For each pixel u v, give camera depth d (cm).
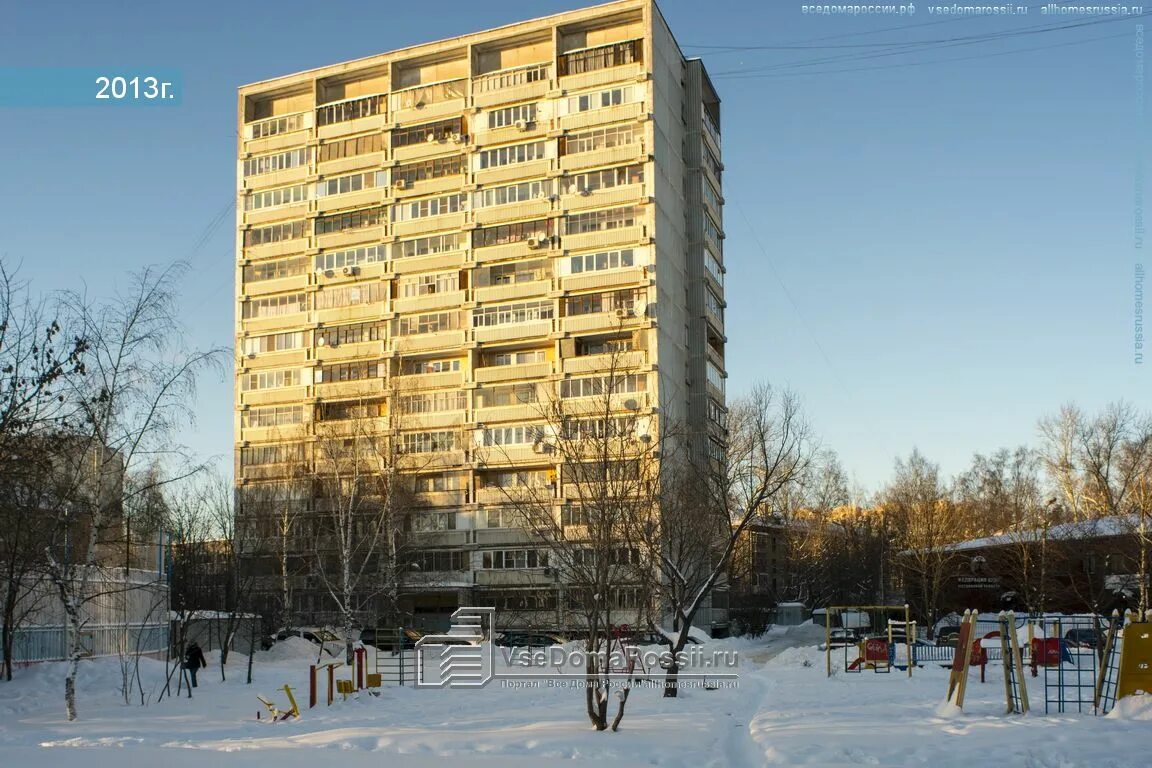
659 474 3531
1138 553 5372
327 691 3484
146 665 3884
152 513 3681
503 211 7606
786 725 2256
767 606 7675
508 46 7994
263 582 6744
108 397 2906
